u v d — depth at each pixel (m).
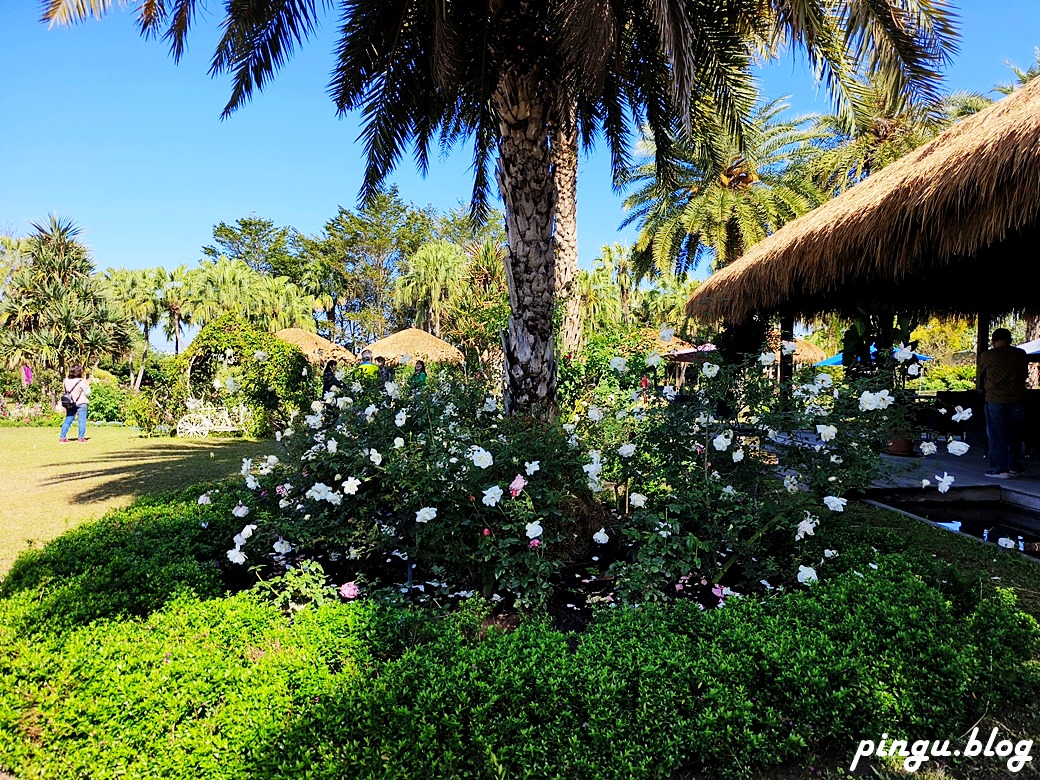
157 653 2.09
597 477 3.33
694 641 2.28
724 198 15.37
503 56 4.13
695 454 3.37
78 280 21.38
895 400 3.48
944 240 4.23
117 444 11.56
